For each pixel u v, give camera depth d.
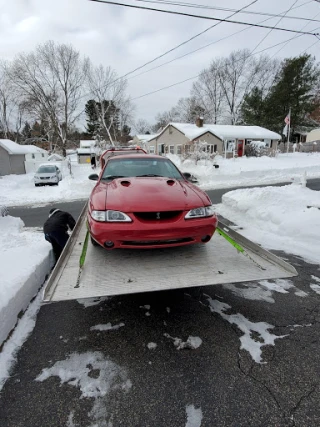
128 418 1.60
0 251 3.87
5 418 1.60
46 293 2.03
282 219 5.26
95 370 1.97
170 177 3.47
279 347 2.17
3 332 2.29
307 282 3.30
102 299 2.98
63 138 37.75
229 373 1.92
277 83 36.12
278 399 1.71
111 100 38.97
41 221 7.18
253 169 16.47
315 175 15.23
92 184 13.02
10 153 22.22
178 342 2.26
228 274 2.39
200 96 48.94
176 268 2.51
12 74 33.66
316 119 39.94
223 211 6.97
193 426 1.54
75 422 1.58
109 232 2.38
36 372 1.96
